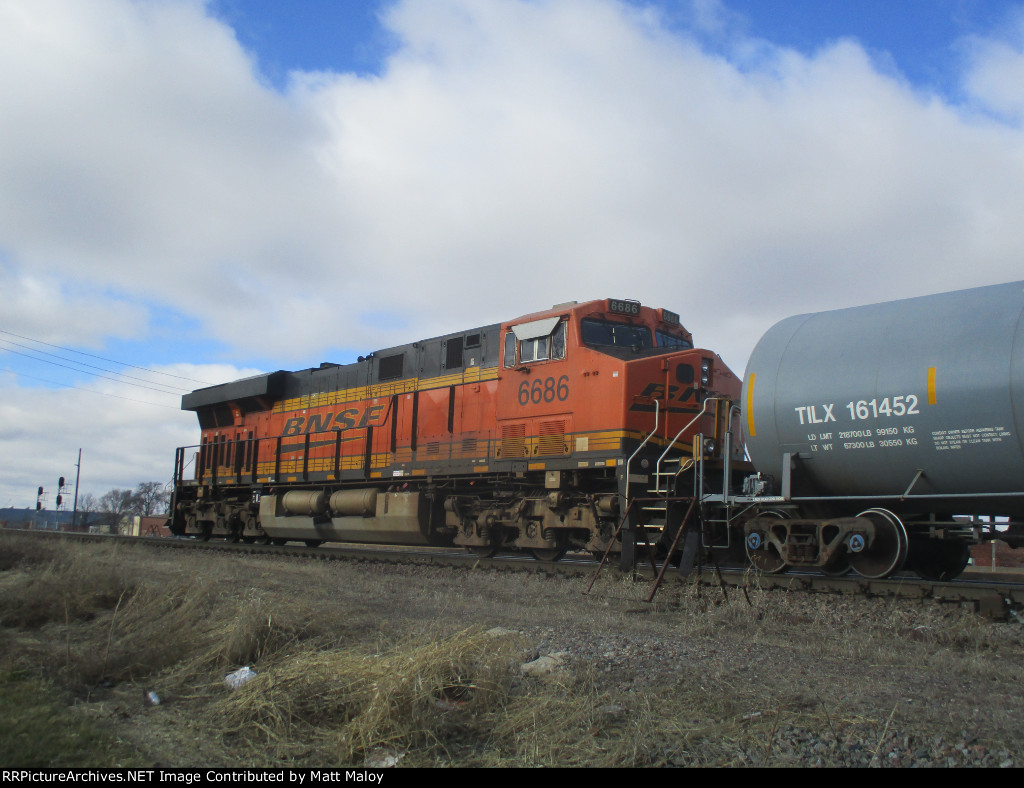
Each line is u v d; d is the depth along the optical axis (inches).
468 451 686.5
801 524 450.3
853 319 444.5
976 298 399.5
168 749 217.3
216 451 1051.3
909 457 406.0
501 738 218.5
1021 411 363.6
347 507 802.8
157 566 651.5
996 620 370.9
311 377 919.0
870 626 358.0
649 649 312.5
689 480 566.3
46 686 270.2
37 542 794.8
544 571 571.2
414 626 365.1
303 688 245.3
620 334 630.5
